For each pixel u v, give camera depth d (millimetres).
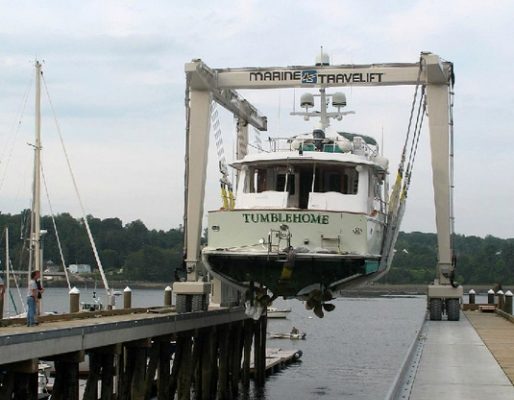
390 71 22891
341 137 22031
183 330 19719
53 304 74000
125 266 137500
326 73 23203
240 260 18438
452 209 23297
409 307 124000
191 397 22703
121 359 17125
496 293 39688
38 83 34625
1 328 15695
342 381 32906
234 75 23750
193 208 23031
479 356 14633
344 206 19016
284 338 57250
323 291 18250
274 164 19766
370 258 17938
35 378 13023
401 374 11875
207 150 23344
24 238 47562
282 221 17562
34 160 32906
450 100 22828
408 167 21672
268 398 27172
